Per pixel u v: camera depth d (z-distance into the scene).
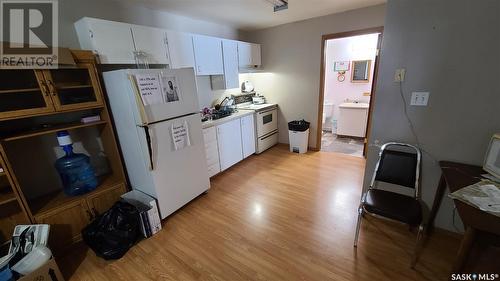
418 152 1.76
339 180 2.91
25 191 1.95
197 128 2.42
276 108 4.33
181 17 3.03
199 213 2.35
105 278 1.63
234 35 3.95
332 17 3.34
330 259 1.67
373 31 3.07
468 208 1.14
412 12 1.58
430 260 1.61
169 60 2.54
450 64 1.55
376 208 1.56
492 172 1.43
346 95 5.02
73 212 1.93
